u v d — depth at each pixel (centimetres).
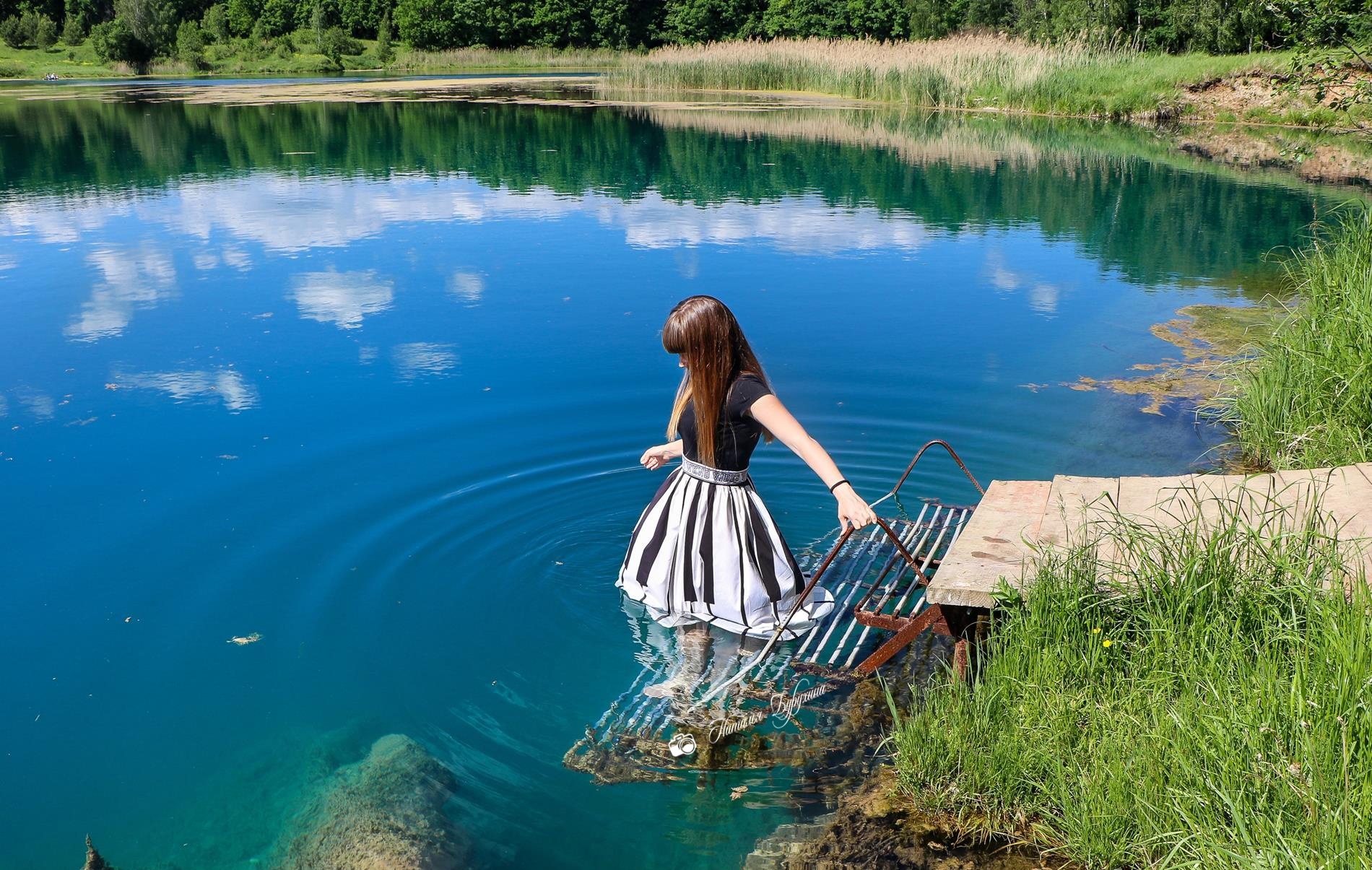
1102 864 279
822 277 963
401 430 590
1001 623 363
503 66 5497
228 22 6125
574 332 780
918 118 2431
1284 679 297
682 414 404
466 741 337
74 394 654
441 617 406
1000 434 583
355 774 320
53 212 1308
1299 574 327
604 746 336
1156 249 1079
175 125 2466
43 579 434
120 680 369
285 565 443
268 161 1828
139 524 480
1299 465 522
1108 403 632
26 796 316
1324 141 1878
